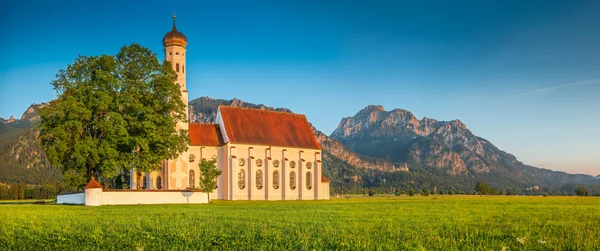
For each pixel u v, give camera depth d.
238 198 129.75
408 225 48.81
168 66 109.19
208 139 131.75
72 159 95.88
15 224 48.28
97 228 43.91
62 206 86.69
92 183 91.56
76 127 91.75
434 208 85.06
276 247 33.09
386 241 36.41
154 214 64.00
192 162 128.12
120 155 96.12
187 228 44.38
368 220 55.50
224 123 134.25
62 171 97.75
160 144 99.81
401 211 74.88
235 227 45.69
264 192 134.12
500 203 110.62
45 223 49.62
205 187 106.94
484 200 138.62
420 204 104.00
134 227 45.34
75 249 32.69
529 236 39.22
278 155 137.75
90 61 100.69
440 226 48.09
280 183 136.88
